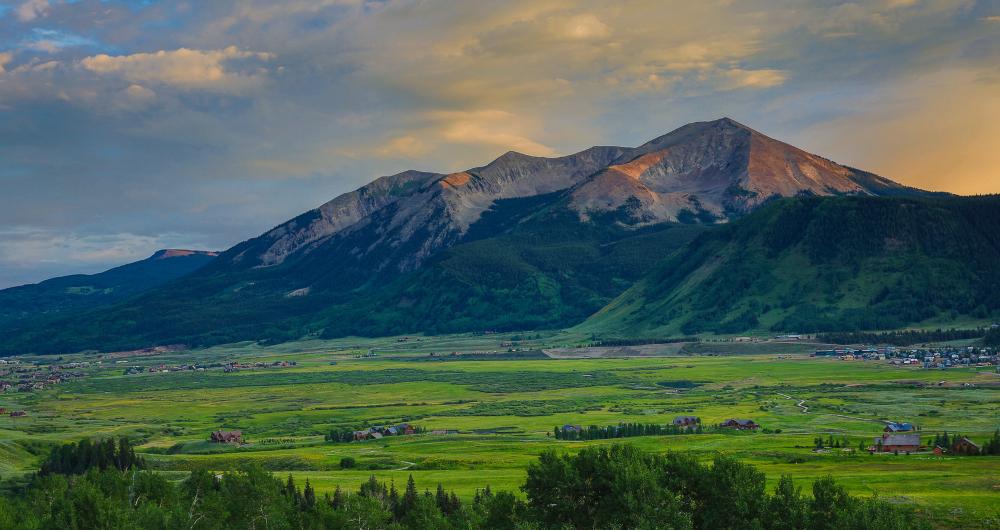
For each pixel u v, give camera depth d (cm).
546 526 13088
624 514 12569
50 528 15062
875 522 11062
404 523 15225
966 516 13262
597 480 13412
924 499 14388
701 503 13088
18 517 15512
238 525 15538
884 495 14812
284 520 15450
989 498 14288
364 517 14812
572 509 13300
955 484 15575
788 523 11906
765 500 12462
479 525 13850
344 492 17100
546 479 13450
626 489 12738
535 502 13562
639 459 13525
